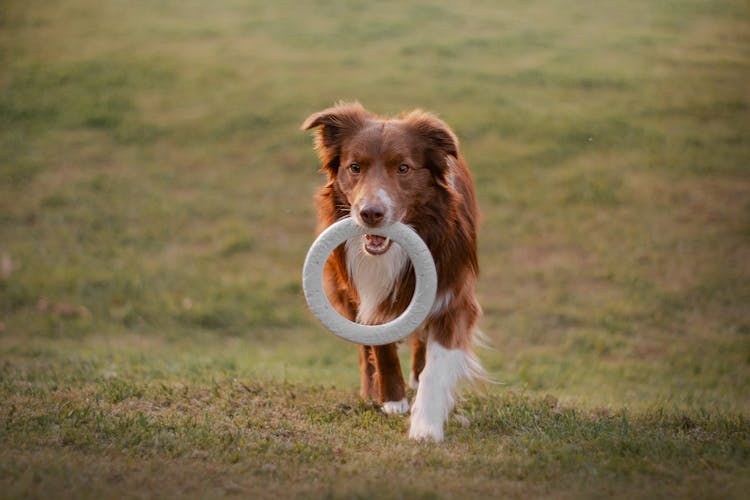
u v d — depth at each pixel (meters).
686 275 15.47
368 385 8.02
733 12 29.33
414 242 6.72
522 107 22.28
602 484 5.36
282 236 17.62
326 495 4.99
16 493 4.88
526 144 20.55
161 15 29.80
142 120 22.14
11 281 15.38
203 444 6.02
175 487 5.16
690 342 13.23
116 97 23.14
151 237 17.34
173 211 18.30
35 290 15.10
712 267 15.66
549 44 26.83
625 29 28.00
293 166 20.25
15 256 16.33
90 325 14.10
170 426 6.47
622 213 17.73
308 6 30.98
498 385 10.31
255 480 5.34
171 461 5.64
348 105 7.39
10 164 19.92
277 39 27.52
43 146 20.86
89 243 17.00
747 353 12.71
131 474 5.34
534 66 24.97
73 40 26.88
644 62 25.09
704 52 25.77
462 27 28.73
